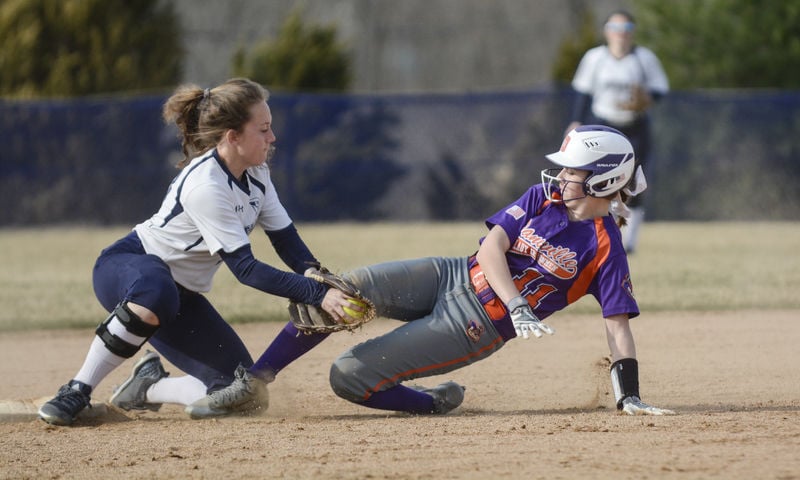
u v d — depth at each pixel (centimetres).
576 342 2394
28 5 6456
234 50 8575
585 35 7044
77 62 6494
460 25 9400
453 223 5781
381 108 5838
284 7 8969
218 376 1708
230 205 1582
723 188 5669
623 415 1564
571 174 1553
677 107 5653
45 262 4153
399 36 9406
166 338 1711
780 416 1541
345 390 1623
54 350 2419
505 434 1446
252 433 1521
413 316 1678
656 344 2348
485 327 1591
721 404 1722
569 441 1380
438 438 1434
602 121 3947
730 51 6253
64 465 1348
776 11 6222
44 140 5734
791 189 5634
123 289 1599
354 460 1312
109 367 1627
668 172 5678
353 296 1552
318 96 5772
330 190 5803
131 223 5759
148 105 5738
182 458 1363
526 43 9269
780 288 3108
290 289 1561
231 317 2683
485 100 5800
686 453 1291
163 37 6800
